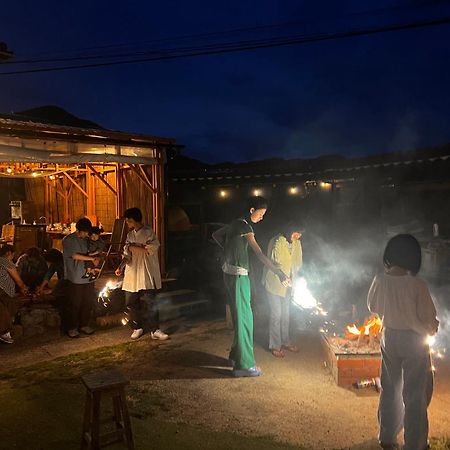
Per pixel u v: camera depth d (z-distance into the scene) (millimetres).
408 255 3574
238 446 3846
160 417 4387
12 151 7148
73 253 6973
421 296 3443
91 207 12609
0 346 6617
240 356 5352
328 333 5961
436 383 5109
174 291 8875
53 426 4227
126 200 10805
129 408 4582
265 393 4922
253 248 5402
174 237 12281
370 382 5004
